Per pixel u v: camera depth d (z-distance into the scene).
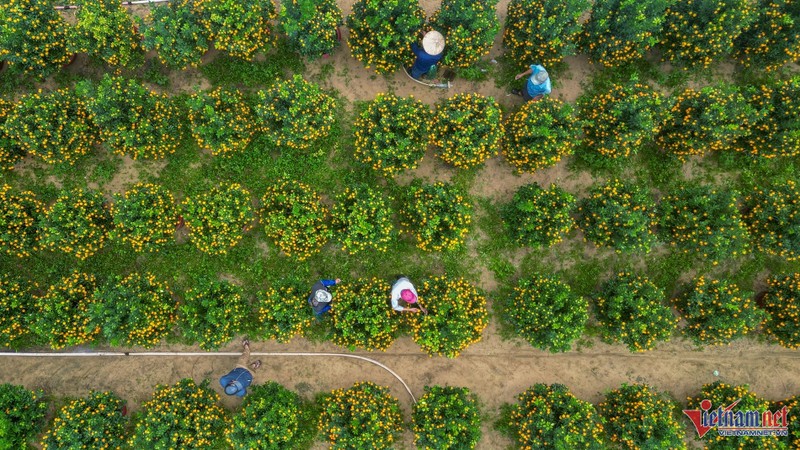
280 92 11.83
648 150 13.70
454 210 12.39
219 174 13.26
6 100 12.98
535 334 12.47
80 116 12.32
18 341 12.88
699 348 13.68
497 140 12.49
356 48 12.80
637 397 12.45
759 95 12.98
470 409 12.13
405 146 12.15
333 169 13.50
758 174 13.67
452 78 13.71
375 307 12.10
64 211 11.77
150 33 11.93
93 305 11.52
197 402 12.04
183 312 12.15
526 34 12.80
